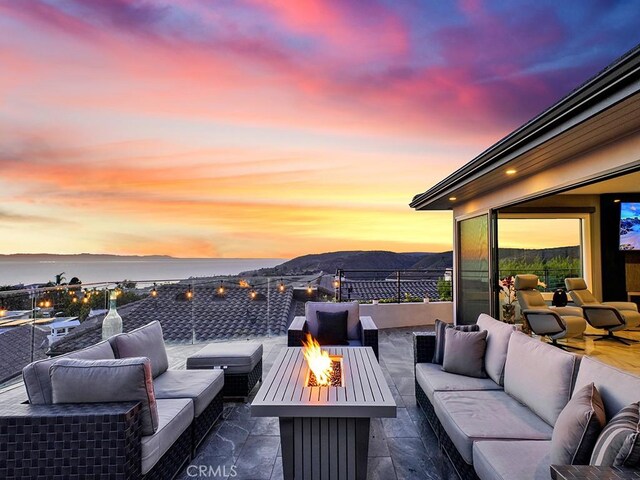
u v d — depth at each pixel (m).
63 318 4.39
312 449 2.15
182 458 2.30
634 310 5.84
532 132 2.82
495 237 5.45
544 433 1.96
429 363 3.24
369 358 3.07
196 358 3.43
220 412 3.05
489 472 1.65
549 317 4.84
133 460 1.77
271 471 2.30
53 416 1.72
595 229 7.30
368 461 2.39
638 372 4.00
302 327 4.18
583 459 1.41
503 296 6.63
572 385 1.99
